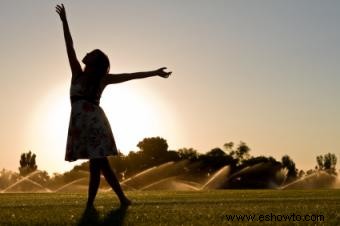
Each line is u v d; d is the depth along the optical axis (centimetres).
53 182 7938
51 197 1625
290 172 13662
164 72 1114
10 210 1031
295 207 1068
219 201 1280
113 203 1177
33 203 1253
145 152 13662
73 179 10619
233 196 1612
